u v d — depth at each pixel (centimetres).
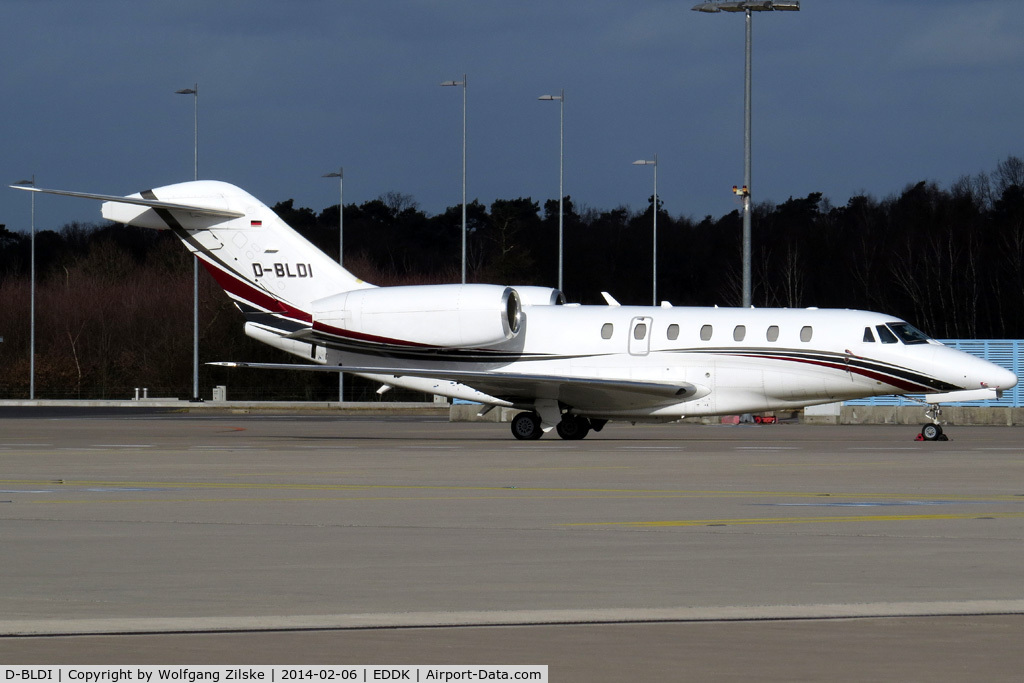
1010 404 16338
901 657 2544
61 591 3344
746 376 10812
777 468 7556
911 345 10656
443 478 6856
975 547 4122
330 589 3375
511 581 3494
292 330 11594
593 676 2389
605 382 10488
